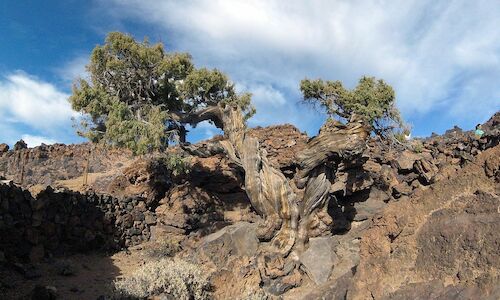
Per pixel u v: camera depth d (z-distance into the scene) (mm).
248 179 17422
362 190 19922
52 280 14742
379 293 11773
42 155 38375
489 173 12328
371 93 34469
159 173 23625
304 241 15984
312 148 16609
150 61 22703
